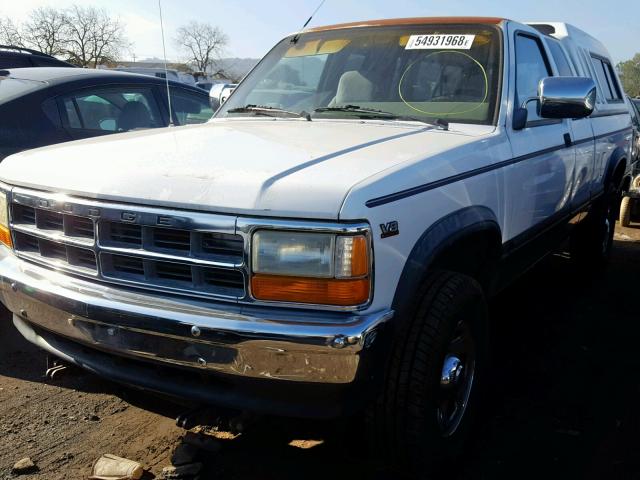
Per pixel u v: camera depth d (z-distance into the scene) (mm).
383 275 2186
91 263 2441
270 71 4074
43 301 2488
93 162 2537
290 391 2168
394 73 3609
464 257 3006
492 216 2994
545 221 3928
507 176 3154
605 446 3018
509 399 3449
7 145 4641
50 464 2744
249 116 3725
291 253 2086
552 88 3273
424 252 2400
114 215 2295
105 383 3502
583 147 4453
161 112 5797
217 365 2170
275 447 2910
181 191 2211
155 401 3314
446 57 3543
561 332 4473
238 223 2113
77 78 5246
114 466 2646
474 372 2848
